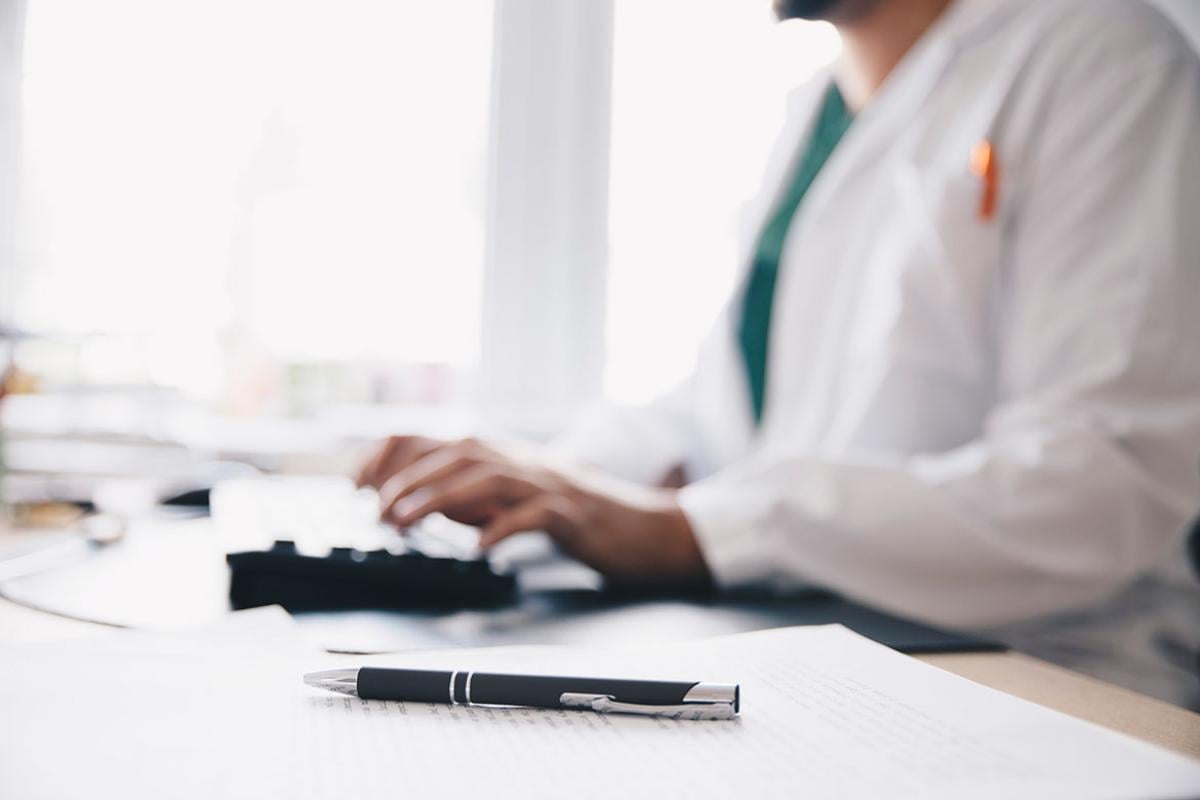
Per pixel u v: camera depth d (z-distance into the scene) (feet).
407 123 4.29
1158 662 2.28
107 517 2.32
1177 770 0.74
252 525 2.06
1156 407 1.98
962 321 2.54
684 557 1.81
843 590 1.82
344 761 0.75
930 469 2.01
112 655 1.05
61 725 0.82
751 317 3.38
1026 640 2.29
